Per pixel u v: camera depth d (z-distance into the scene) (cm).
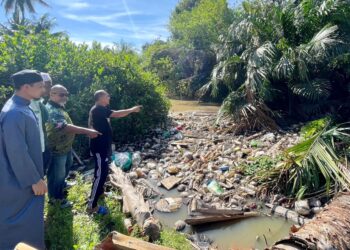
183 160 687
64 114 401
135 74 905
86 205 430
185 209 487
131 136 855
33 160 311
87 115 752
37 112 366
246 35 1096
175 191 555
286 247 254
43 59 744
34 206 312
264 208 477
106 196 479
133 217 415
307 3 972
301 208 453
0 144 294
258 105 897
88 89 772
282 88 1020
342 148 521
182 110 1422
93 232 366
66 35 926
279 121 946
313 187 482
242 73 1084
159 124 973
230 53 1228
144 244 254
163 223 446
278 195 496
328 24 892
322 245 250
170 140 852
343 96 1005
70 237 349
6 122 292
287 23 1011
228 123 982
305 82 933
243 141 793
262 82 915
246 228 429
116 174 545
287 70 879
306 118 960
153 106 929
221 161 652
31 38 779
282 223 437
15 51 723
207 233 420
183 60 2005
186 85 1944
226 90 1631
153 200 519
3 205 301
